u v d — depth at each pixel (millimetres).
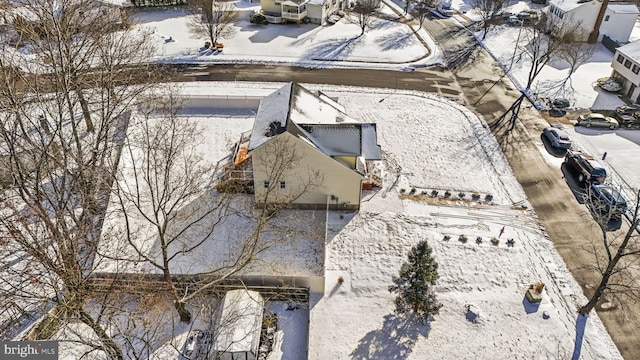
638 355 21766
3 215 23609
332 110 32531
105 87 34438
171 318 22656
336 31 59688
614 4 57500
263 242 27328
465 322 23047
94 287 22406
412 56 53250
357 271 25766
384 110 41750
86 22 45344
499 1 61531
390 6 71438
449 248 27422
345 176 28172
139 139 34969
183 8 65438
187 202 30172
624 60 45188
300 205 29781
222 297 23703
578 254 27281
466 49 55688
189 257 26281
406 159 35250
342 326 22719
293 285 23969
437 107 42500
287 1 59312
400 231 28562
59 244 18875
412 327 22766
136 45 44906
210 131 37594
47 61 29125
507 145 37188
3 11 38531
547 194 32031
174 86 43250
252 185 30719
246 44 54656
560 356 21594
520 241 28109
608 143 37656
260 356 21125
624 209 29266
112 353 18031
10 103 25547
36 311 22672
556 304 24203
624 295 24625
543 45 55781
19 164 22812
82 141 34500
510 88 46469
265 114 29578
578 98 44625
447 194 31688
